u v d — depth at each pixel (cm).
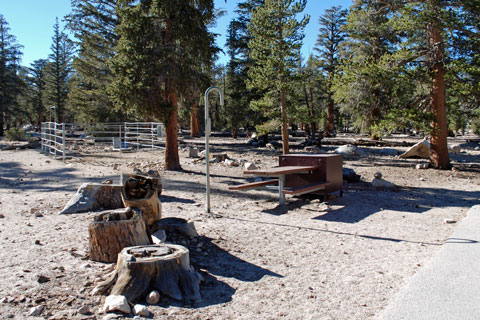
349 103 1808
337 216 764
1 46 5203
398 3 1529
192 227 596
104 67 3084
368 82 1559
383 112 1744
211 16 1465
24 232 605
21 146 2542
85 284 399
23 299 359
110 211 507
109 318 325
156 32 1374
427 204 888
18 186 1091
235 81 3058
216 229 648
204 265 471
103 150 2423
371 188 1112
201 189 1076
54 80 5847
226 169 1522
